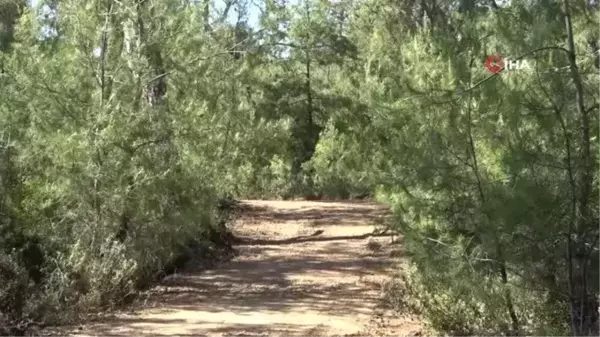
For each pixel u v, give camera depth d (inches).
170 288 443.5
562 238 250.1
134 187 418.9
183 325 347.3
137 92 442.3
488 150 276.8
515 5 268.2
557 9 258.2
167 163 439.5
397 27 770.8
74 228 398.3
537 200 239.1
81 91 420.5
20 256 339.0
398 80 305.0
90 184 402.0
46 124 406.9
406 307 374.0
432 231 289.7
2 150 353.7
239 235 694.5
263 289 449.1
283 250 620.4
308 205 964.0
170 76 503.8
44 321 324.8
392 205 316.2
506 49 266.5
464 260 273.7
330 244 646.5
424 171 281.4
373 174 333.4
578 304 250.5
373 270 513.0
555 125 245.6
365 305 399.5
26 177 371.2
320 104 1327.5
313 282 472.1
